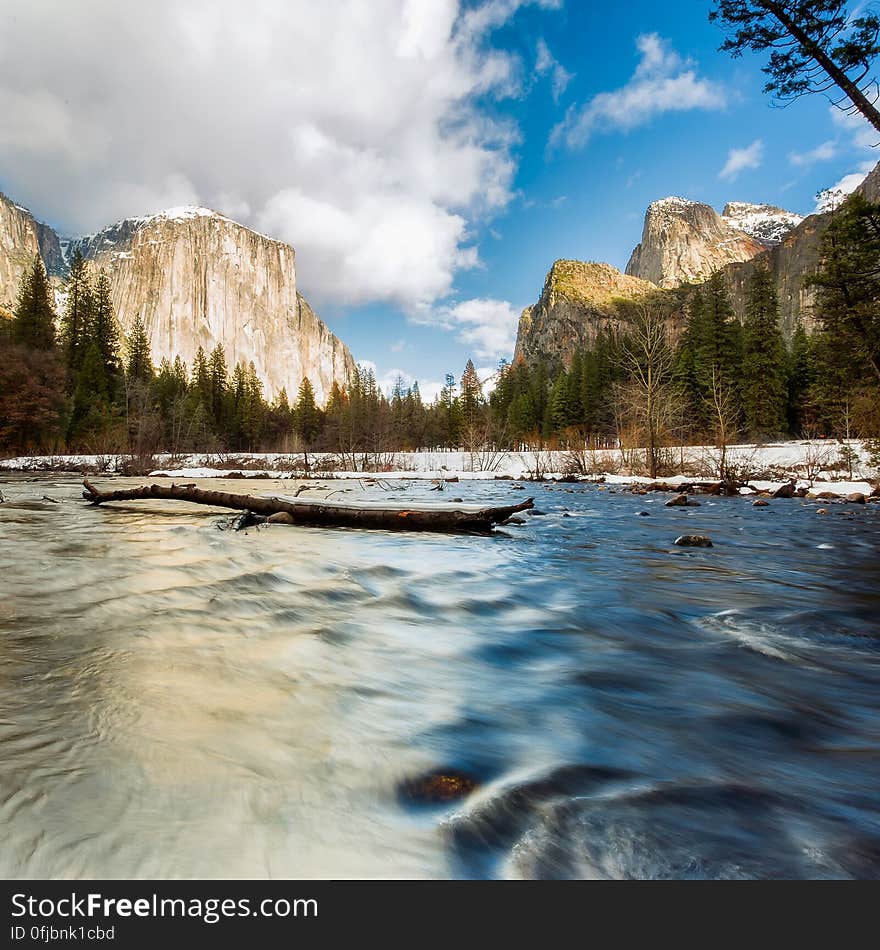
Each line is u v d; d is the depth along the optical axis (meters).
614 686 2.59
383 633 3.34
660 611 4.03
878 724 2.21
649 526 9.60
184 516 9.73
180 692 2.24
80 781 1.54
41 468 30.19
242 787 1.57
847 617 3.86
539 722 2.17
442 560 6.08
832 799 1.64
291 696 2.29
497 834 1.43
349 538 7.66
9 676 2.35
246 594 4.12
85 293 56.72
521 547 7.17
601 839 1.41
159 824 1.38
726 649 3.18
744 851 1.38
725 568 5.79
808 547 7.29
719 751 1.95
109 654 2.68
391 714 2.19
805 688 2.60
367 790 1.61
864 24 8.26
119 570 4.85
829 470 23.22
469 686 2.55
